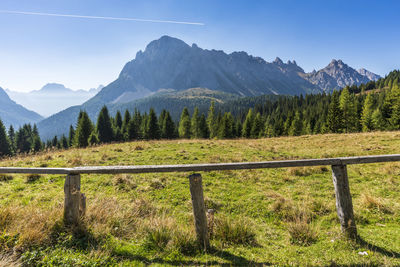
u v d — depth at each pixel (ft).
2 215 12.09
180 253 10.77
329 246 11.62
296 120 252.01
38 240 10.62
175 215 17.89
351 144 56.49
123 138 234.99
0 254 9.61
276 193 22.82
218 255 10.76
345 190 11.97
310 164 11.65
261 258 10.59
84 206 13.21
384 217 16.47
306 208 18.26
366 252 10.73
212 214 13.10
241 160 41.11
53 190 22.66
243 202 21.21
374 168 31.58
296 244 12.40
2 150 206.90
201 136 236.02
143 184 25.72
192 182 11.02
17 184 24.49
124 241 11.78
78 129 199.72
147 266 9.68
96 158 40.29
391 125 170.60
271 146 60.85
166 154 45.75
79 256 9.89
